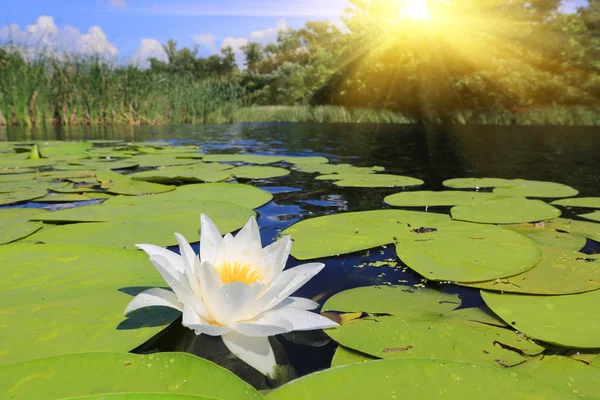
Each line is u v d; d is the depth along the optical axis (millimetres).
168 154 1594
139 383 274
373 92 5344
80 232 618
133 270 473
